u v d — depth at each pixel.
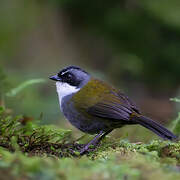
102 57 19.59
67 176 4.71
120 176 4.76
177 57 17.62
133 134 9.47
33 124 7.79
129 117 7.38
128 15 17.94
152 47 17.84
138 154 5.89
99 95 7.88
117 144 6.93
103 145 6.95
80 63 19.70
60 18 19.98
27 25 20.53
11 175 4.63
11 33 20.28
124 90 17.88
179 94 16.75
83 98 7.93
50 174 4.67
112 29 18.19
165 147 6.50
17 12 20.53
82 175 4.76
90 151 6.79
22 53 20.00
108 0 18.25
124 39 18.22
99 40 19.30
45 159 5.61
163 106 17.48
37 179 4.57
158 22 17.66
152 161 5.55
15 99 11.02
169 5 17.88
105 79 16.91
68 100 8.16
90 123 7.96
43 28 20.83
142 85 18.22
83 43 19.94
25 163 4.72
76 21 19.53
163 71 17.98
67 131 6.97
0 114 7.18
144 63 17.89
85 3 18.48
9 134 6.63
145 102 17.73
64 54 20.05
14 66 19.55
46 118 12.92
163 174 4.98
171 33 17.70
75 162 5.27
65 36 20.20
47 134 6.93
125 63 16.70
